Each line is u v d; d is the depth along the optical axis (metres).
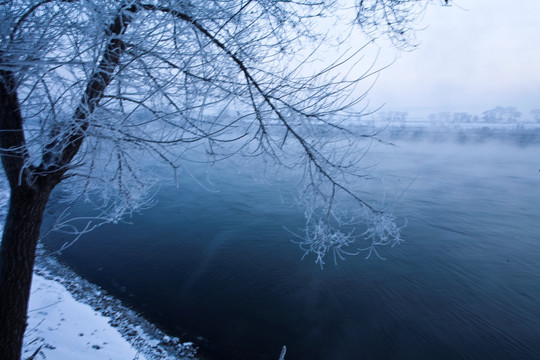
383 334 9.89
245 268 13.09
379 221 3.00
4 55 1.78
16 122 2.07
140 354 7.76
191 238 16.09
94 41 1.81
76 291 10.47
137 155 2.88
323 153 2.84
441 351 9.41
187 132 2.42
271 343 9.16
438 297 11.77
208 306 10.52
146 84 2.23
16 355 2.21
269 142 2.80
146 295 10.91
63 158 2.24
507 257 15.22
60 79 1.97
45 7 1.94
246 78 2.57
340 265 13.57
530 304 11.66
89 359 6.88
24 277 2.24
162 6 2.17
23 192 2.16
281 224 17.89
